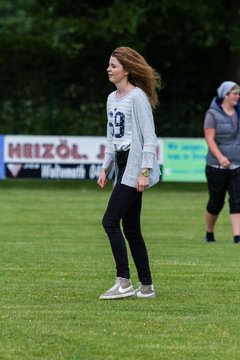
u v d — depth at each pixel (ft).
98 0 230.89
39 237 104.88
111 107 64.44
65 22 229.25
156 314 60.13
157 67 238.07
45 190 191.72
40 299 65.00
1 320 57.72
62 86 216.74
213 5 221.66
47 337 53.31
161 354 49.93
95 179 190.39
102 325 56.54
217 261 85.56
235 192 99.81
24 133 216.54
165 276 76.02
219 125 99.25
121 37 224.74
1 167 188.85
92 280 73.46
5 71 220.02
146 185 63.21
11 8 387.55
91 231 111.65
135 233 65.46
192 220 127.75
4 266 81.35
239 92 99.09
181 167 187.21
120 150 64.03
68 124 214.28
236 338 53.83
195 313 60.64
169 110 214.28
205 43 227.40
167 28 223.71
